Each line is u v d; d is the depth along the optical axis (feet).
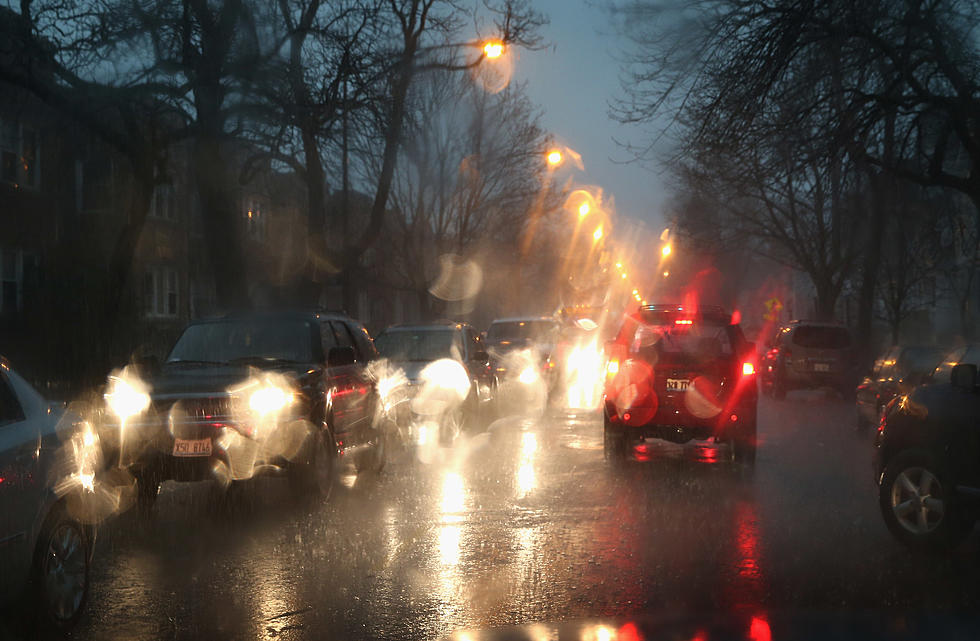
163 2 67.36
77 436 20.58
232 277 78.79
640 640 18.53
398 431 52.24
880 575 23.61
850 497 34.96
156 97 72.02
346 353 36.60
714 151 50.88
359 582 23.15
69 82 68.85
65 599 19.60
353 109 75.31
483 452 47.88
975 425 25.29
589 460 44.83
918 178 59.00
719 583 22.84
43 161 98.63
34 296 84.23
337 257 90.99
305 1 74.23
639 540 27.66
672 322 43.75
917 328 145.69
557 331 92.22
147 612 20.88
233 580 23.45
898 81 50.98
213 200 77.46
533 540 27.68
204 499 35.06
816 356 89.76
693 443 53.42
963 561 25.12
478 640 18.66
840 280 123.75
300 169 87.40
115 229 101.65
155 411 31.12
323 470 34.12
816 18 47.47
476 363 59.62
